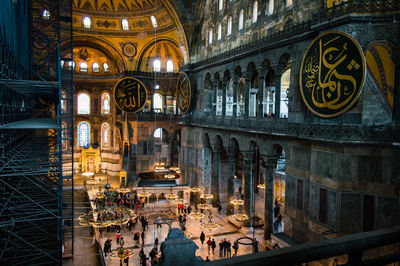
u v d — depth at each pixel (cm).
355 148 1225
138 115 3431
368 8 1170
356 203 1234
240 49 2067
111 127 3925
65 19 2016
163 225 2247
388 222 1167
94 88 3988
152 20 3262
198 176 2798
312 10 1483
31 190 1398
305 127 1412
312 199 1404
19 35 1419
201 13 2739
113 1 3177
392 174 1160
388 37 1159
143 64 3606
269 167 1844
